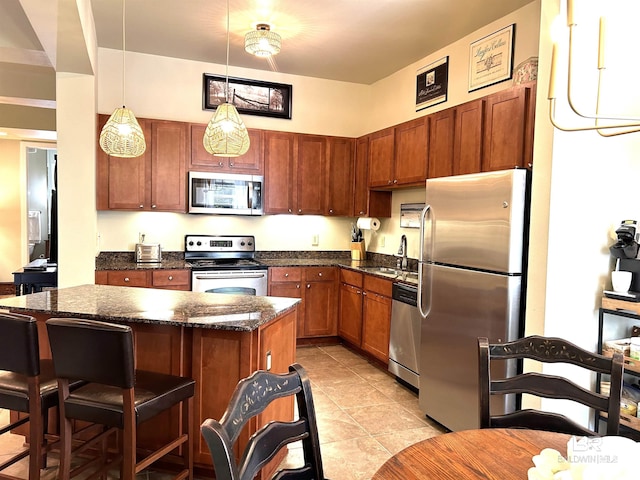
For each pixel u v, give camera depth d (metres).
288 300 2.75
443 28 3.74
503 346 1.64
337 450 2.70
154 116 4.70
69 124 3.72
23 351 1.87
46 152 8.24
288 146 4.96
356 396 3.55
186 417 2.19
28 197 7.93
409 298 3.64
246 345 2.22
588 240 2.54
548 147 2.42
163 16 3.64
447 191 3.04
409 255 4.60
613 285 2.51
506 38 3.48
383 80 5.22
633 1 2.51
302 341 4.93
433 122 3.74
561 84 2.39
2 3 3.57
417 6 3.34
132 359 1.76
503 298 2.59
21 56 3.82
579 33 2.42
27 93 5.01
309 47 4.26
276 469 2.47
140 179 4.43
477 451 1.28
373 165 4.76
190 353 2.34
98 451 2.48
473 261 2.81
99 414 1.83
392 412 3.27
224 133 2.97
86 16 3.08
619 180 2.61
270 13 3.52
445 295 3.03
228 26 3.73
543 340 1.61
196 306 2.51
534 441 1.35
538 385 1.59
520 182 2.56
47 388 2.03
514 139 2.87
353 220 5.62
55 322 1.79
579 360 1.55
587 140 2.51
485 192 2.73
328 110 5.38
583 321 2.55
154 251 4.55
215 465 0.90
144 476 2.38
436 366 3.09
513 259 2.57
